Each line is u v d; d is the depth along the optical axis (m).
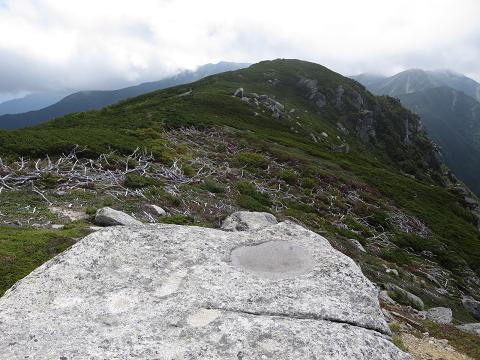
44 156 25.83
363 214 36.75
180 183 26.00
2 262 10.59
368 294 6.33
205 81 102.19
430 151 142.62
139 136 40.16
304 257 7.23
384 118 131.88
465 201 60.41
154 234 7.70
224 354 4.77
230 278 6.41
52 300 5.77
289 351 4.85
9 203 17.28
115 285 6.16
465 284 29.94
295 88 117.88
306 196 34.56
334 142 85.06
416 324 14.86
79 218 16.50
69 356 4.57
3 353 4.57
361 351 5.04
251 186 30.84
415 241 34.91
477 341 14.31
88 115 56.50
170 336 5.05
